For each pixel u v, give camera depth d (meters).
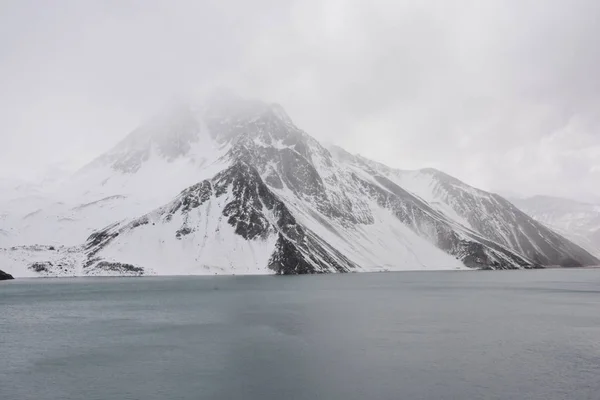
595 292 147.75
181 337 72.44
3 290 152.25
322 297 128.00
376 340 69.50
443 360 57.88
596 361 57.19
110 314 96.56
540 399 44.31
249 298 125.06
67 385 49.34
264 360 58.41
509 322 85.31
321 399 44.72
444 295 135.38
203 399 45.03
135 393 46.78
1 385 49.31
